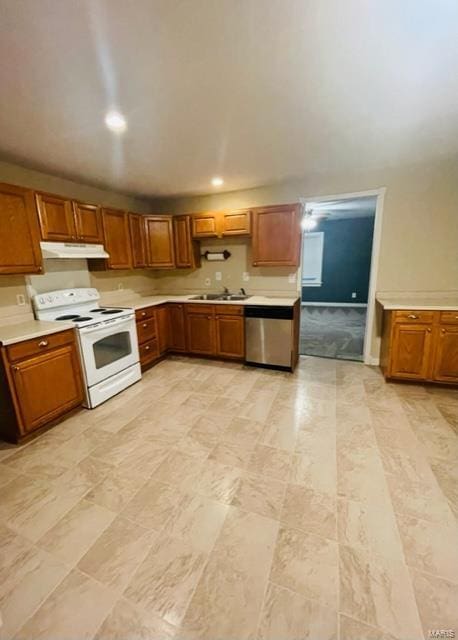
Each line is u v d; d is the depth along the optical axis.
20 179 2.71
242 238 3.96
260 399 2.77
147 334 3.57
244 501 1.60
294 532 1.41
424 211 3.06
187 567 1.26
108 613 1.10
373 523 1.44
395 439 2.11
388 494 1.62
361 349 4.17
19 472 1.86
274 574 1.22
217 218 3.75
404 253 3.20
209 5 1.05
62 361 2.42
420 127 2.12
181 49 1.27
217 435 2.21
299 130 2.12
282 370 3.49
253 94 1.65
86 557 1.31
